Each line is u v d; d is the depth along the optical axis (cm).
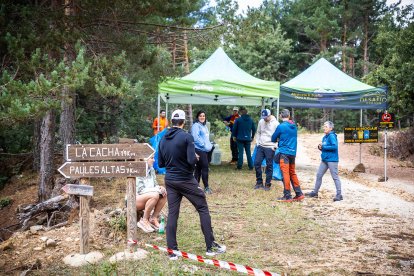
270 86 1323
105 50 981
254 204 891
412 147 2080
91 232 630
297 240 644
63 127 1089
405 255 579
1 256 562
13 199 1208
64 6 913
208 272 495
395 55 1927
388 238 663
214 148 1559
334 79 1543
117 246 589
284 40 3994
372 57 4353
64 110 1086
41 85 642
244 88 1312
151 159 680
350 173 1458
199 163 996
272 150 1059
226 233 672
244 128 1425
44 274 498
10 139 1544
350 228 721
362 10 4091
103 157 556
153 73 1104
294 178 942
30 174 1461
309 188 1121
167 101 1543
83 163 554
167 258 538
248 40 1270
